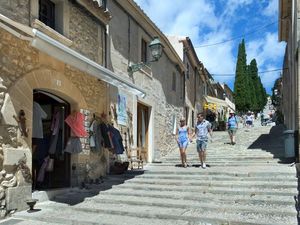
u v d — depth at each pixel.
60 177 9.42
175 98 20.20
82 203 8.18
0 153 6.95
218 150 16.06
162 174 10.52
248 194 8.14
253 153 14.45
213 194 8.38
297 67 10.89
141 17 13.99
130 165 12.37
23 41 7.71
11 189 7.17
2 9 7.18
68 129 9.40
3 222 6.80
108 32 11.55
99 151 10.34
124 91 12.45
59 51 7.34
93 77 10.32
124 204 8.09
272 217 6.77
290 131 12.39
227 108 42.88
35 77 7.99
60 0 9.05
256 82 53.25
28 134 7.71
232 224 6.52
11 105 7.30
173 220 6.95
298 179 8.56
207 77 33.66
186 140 12.39
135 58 13.83
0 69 7.07
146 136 15.33
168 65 18.81
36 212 7.46
